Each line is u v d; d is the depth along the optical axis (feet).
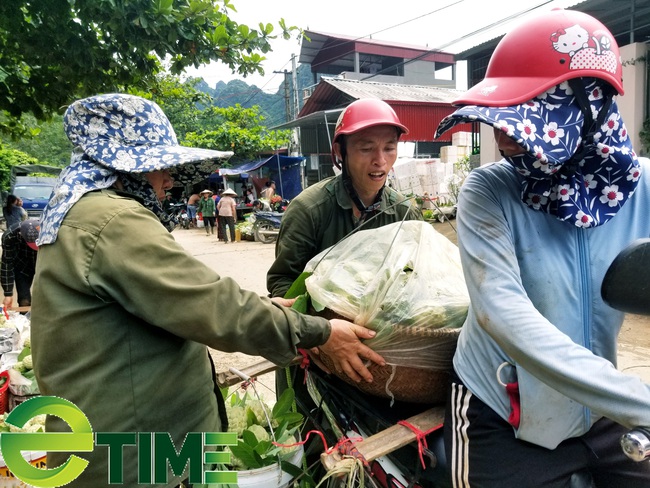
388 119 6.37
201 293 3.60
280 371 6.98
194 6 11.91
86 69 12.74
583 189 3.36
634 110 26.21
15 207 25.91
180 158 4.04
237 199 65.92
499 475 3.60
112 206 3.69
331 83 53.52
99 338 3.64
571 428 3.47
